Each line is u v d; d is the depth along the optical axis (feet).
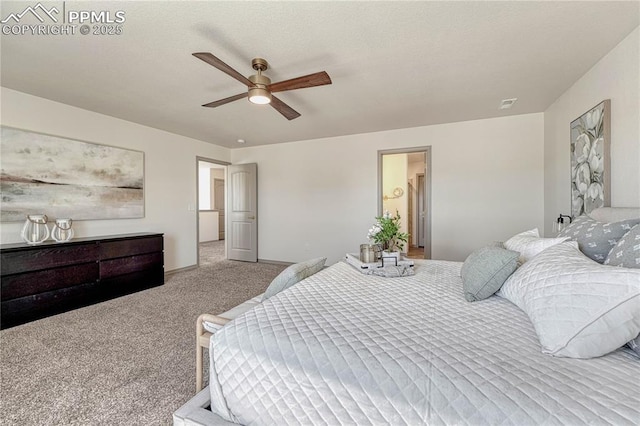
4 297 8.23
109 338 7.58
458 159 13.43
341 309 4.25
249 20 5.85
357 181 15.65
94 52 7.09
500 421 2.25
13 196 9.48
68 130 10.87
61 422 4.63
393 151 14.70
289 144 17.46
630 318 2.77
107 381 5.70
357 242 15.75
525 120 12.30
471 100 10.55
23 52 7.07
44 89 9.38
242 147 18.89
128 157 12.96
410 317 3.94
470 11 5.64
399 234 7.54
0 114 9.19
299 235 17.29
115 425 4.57
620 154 6.53
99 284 10.53
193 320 8.83
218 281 13.57
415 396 2.58
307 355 3.16
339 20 5.88
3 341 7.40
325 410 2.89
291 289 5.28
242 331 3.69
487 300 4.58
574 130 8.81
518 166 12.46
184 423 3.65
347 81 8.82
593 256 4.50
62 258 9.51
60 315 9.21
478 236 13.16
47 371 6.04
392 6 5.47
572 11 5.62
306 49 6.95
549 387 2.42
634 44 6.14
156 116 12.28
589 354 2.82
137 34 6.32
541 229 12.12
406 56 7.34
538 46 6.88
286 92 9.68
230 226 19.34
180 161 15.60
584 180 8.09
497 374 2.61
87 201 11.48
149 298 10.99
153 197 14.16
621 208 6.07
